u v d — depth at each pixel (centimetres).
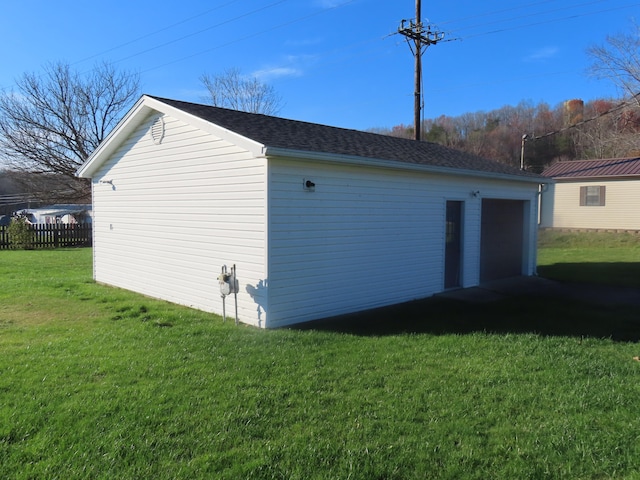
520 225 1278
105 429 357
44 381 455
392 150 956
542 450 332
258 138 687
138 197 978
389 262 872
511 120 5116
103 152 1047
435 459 320
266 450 327
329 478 296
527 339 616
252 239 699
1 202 4409
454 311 812
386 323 718
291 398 415
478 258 1101
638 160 2328
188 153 829
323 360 522
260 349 564
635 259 1593
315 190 734
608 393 431
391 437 348
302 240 720
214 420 371
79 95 2869
